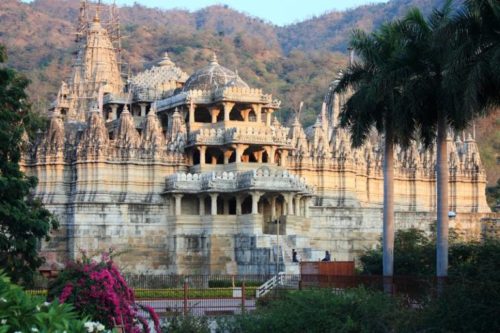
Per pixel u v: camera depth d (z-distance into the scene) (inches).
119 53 7755.9
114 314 1649.9
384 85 2677.2
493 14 2356.1
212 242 4589.1
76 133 4904.0
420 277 2568.9
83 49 6437.0
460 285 2153.1
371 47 2827.3
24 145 3324.3
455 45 2375.7
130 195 4648.1
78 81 6269.7
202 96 4955.7
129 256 4576.8
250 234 4522.6
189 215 4662.9
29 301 1104.2
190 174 4662.9
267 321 2119.8
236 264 4584.2
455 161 5979.3
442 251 2647.6
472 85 2292.1
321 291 2181.3
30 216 2770.7
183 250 4626.0
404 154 5807.1
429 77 2682.1
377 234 5236.2
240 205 4648.1
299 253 4402.1
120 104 5403.5
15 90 2915.8
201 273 4628.4
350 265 3294.8
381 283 2600.9
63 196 4618.6
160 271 4648.1
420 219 5506.9
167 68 5826.8
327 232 5093.5
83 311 1640.0
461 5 2393.0
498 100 2487.7
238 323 2193.7
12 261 2731.3
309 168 5152.6
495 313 2025.1
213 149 4869.6
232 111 5009.8
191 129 4940.9
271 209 4697.3
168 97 5236.2
